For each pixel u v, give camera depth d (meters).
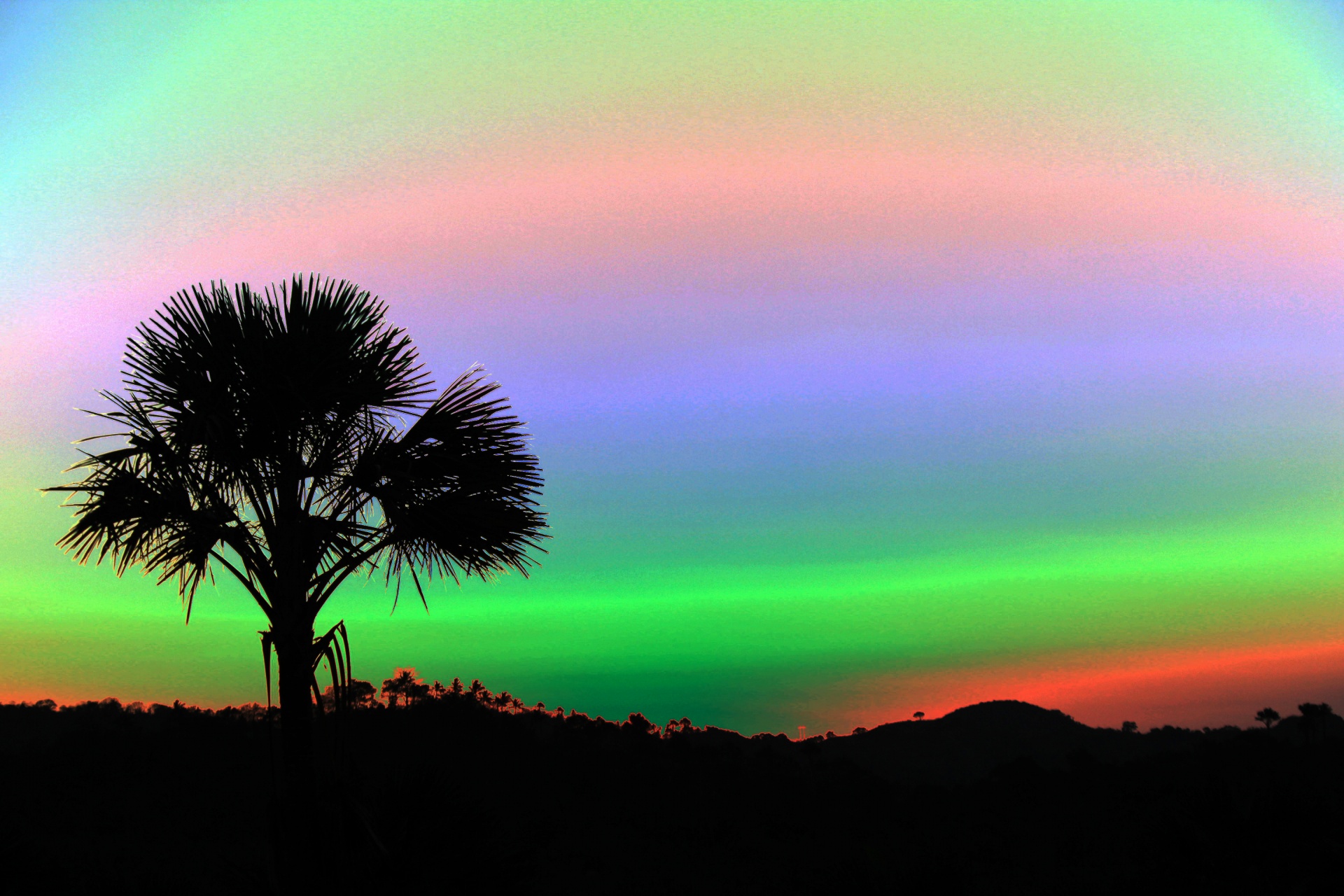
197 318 6.96
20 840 9.11
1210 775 10.38
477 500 7.34
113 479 6.40
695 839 30.20
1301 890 8.88
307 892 6.05
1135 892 10.69
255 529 7.28
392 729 41.78
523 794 34.50
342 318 7.37
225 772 29.30
